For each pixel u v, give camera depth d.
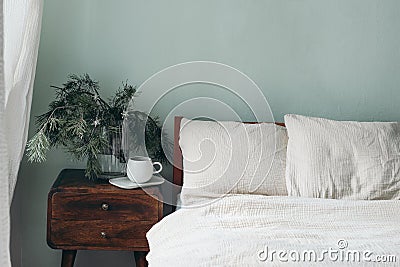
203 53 3.14
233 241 1.94
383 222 2.29
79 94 2.87
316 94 3.20
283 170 2.78
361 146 2.83
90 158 2.82
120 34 3.09
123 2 3.08
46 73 3.07
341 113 3.22
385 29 3.20
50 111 2.83
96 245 2.74
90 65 3.10
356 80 3.21
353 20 3.19
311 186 2.72
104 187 2.74
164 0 3.09
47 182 3.13
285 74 3.19
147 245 2.76
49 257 3.17
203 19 3.12
